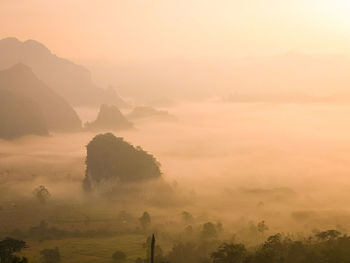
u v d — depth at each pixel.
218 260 63.84
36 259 79.00
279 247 63.91
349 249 60.00
